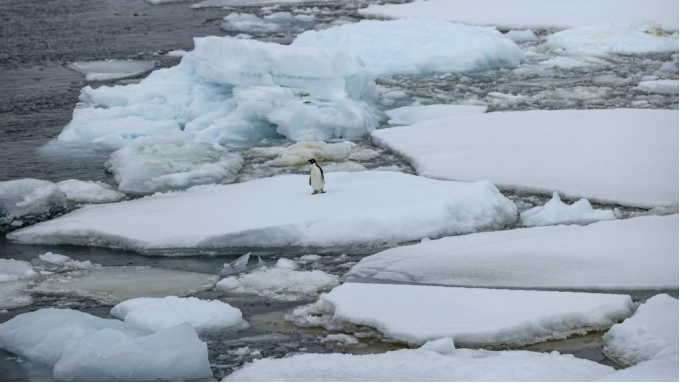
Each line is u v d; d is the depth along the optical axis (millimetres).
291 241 12961
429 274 11469
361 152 17953
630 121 19391
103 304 11102
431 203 13547
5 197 14352
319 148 18047
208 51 22000
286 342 9836
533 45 30250
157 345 9219
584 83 24312
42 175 17328
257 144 19203
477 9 37469
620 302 10242
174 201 14766
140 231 13266
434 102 22641
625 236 12594
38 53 31438
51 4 44844
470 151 17406
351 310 10234
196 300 10688
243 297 11250
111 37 34594
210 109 20719
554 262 11719
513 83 24594
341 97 19766
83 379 8805
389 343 9648
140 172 16656
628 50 28375
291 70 20172
